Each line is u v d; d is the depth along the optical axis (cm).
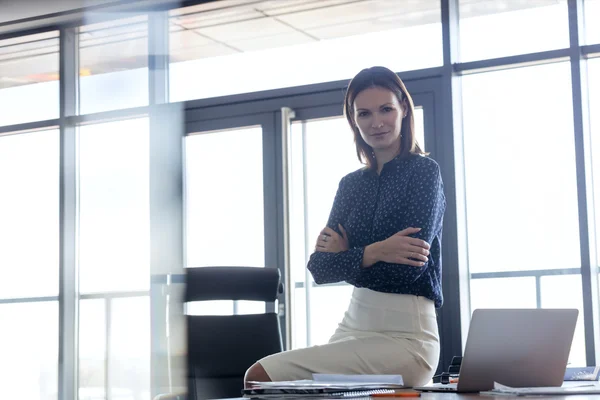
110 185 504
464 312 418
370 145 201
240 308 463
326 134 455
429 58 434
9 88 532
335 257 190
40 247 530
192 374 308
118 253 500
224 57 479
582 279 401
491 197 430
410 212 193
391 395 135
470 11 434
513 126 428
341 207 210
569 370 189
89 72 515
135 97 498
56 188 527
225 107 475
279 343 317
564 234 416
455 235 418
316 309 458
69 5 509
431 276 187
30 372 529
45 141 532
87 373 506
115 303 500
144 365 490
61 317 512
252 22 475
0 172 540
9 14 520
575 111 409
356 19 453
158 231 485
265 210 461
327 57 456
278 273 320
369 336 183
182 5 486
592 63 421
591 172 415
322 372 178
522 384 149
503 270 427
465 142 435
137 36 504
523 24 421
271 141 463
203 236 476
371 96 196
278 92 462
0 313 539
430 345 183
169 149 486
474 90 436
